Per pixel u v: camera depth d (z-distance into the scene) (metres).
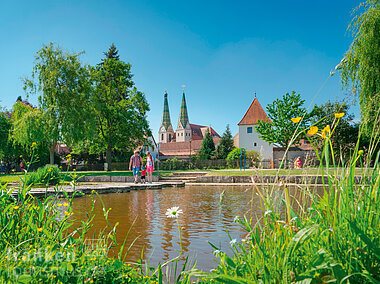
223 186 18.14
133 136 33.97
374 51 12.59
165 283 2.69
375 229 1.42
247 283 1.37
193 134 132.12
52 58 26.53
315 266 1.35
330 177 1.61
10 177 17.08
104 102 33.53
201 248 4.11
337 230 1.47
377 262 1.37
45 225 2.32
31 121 25.59
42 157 44.81
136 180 17.44
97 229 5.25
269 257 1.53
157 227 5.57
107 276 1.87
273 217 1.73
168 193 13.49
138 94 34.69
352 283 1.33
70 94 26.39
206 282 1.72
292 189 9.77
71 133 25.66
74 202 9.40
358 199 1.57
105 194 12.96
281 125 36.00
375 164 1.59
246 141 57.50
